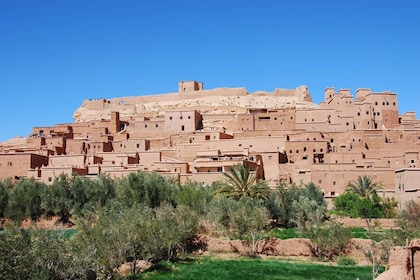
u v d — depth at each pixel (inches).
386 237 1546.5
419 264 940.0
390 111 4197.8
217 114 4697.3
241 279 1418.6
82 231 1280.8
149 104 6043.3
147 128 4520.2
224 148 3693.4
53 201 2452.0
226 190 2406.5
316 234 1787.6
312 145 3516.2
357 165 3166.8
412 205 2005.4
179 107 5733.3
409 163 3137.3
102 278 1216.2
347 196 2598.4
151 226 1551.4
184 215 1849.2
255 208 1942.7
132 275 1443.2
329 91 4699.8
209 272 1513.3
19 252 974.4
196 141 3959.2
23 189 2524.6
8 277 932.6
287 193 2459.4
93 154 3742.6
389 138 3686.0
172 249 1743.4
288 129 4210.1
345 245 1771.7
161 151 3742.6
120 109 5935.0
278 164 3314.5
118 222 1503.4
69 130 4761.3
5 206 2470.5
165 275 1466.5
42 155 3619.6
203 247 1882.4
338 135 3759.8
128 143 4069.9
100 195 2484.0
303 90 5846.5
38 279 1000.9
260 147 3631.9
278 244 1847.9
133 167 3302.2
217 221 2055.9
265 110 4579.2
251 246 1867.6
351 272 1493.6
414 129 3698.3
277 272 1512.1
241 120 4313.5
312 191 2623.0
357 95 4660.4
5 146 4643.2
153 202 2330.2
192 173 3051.2
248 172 2453.2
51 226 2418.8
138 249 1480.1
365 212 2437.3
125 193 2353.6
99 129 4574.3
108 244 1280.8
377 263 1540.4
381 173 2999.5
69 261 1123.9
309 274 1476.4
